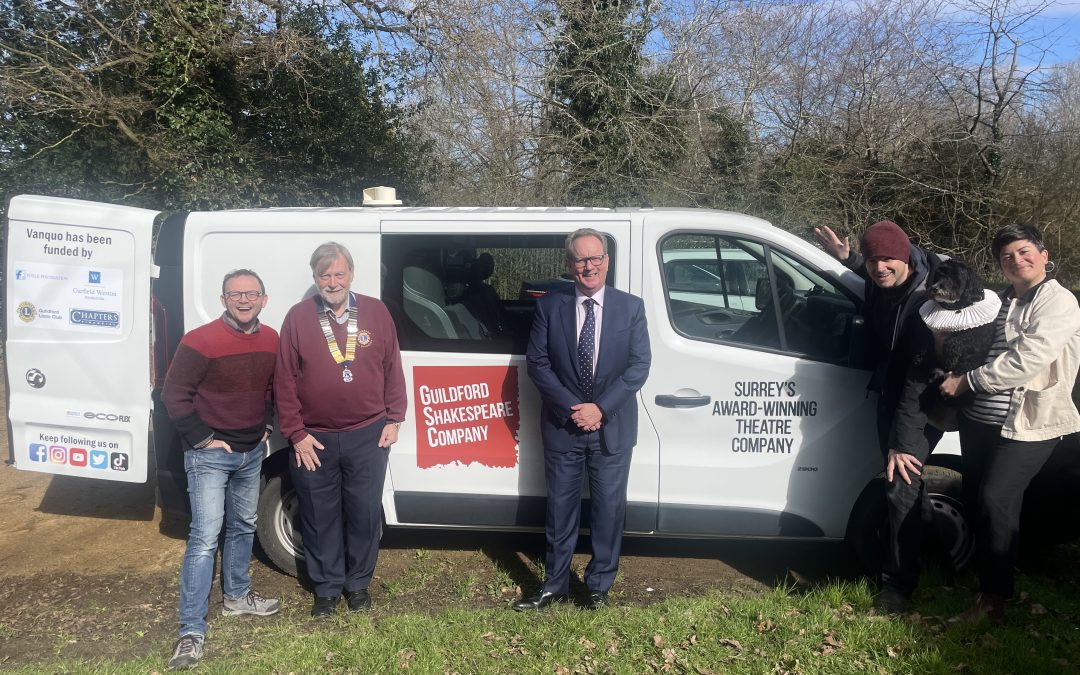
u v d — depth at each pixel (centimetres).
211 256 414
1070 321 329
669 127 1509
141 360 414
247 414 359
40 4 1053
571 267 355
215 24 1116
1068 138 1420
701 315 402
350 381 363
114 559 460
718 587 416
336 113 1281
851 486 396
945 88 1502
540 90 1505
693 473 399
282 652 345
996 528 350
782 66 1645
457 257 406
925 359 348
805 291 401
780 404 394
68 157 1072
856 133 1538
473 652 343
